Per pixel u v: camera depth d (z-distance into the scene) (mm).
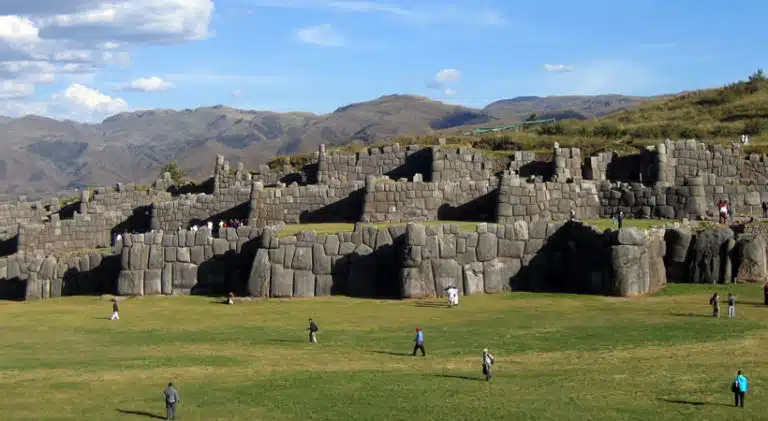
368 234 63281
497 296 60000
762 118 109938
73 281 71188
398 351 45156
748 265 58719
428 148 83375
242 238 67250
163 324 55281
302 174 86688
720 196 70062
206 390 38406
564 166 77812
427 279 60375
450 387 37781
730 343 43594
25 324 56719
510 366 41375
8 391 39000
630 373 38969
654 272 58500
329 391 37625
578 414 33469
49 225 81438
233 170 95125
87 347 48781
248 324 54000
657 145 74188
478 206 70750
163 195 89562
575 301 56625
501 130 124375
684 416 32938
